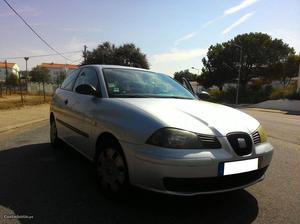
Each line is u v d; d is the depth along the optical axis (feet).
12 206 13.88
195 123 13.32
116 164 14.38
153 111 13.89
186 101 16.57
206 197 15.42
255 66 196.54
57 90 24.61
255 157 13.78
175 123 13.06
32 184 16.60
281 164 22.90
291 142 33.71
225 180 13.12
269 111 116.67
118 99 15.72
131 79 18.39
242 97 190.29
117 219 12.87
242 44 193.77
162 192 12.62
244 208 14.43
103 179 15.15
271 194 16.37
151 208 13.97
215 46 217.77
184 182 12.57
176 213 13.58
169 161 12.32
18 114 51.70
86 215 13.15
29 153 23.02
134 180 13.33
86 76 19.86
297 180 18.89
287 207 14.75
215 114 14.52
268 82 195.93
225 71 201.98
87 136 16.94
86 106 17.37
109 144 14.76
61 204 14.19
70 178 17.61
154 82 18.97
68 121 20.22
